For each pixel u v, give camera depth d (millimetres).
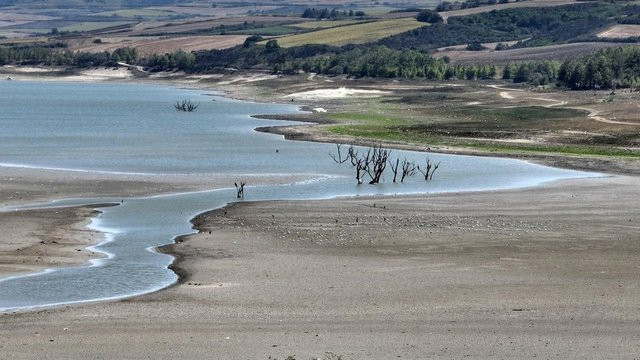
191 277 57375
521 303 52094
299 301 52281
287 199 87750
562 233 71062
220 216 77250
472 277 57562
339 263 61094
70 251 64062
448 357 43406
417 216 77688
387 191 93375
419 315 49875
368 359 42969
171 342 45125
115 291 54312
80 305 51188
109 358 42781
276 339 45781
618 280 57094
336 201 85562
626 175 106000
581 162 115500
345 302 52125
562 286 55562
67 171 103750
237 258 62406
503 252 64438
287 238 68562
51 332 46312
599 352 44250
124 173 103438
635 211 81000
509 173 106688
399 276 57750
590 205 83938
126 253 63812
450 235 69938
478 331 47250
